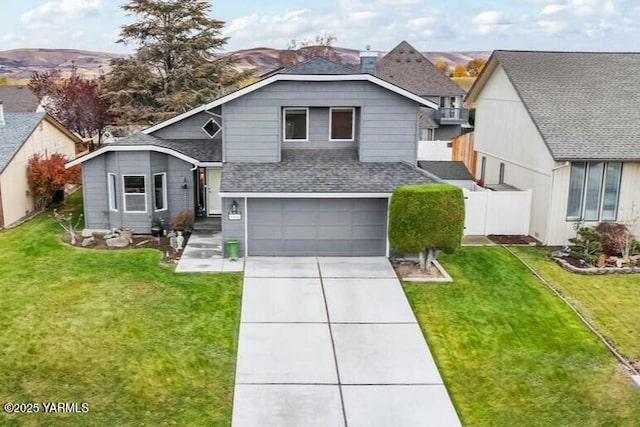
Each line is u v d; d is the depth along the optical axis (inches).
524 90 854.5
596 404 443.5
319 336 530.6
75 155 1235.9
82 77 1739.7
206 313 563.5
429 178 727.7
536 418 427.5
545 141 757.9
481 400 447.2
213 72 1887.3
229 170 743.1
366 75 740.7
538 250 761.6
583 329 551.8
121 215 817.5
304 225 725.3
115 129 1758.1
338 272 676.7
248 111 751.1
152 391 438.9
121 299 577.9
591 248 717.3
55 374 445.7
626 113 814.5
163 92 1813.5
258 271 674.2
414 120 764.0
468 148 1149.1
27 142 952.9
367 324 554.6
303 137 803.4
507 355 507.2
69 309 549.6
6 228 857.5
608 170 762.8
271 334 531.2
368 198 716.7
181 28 1850.4
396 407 434.0
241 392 446.3
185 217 823.1
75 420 399.2
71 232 776.3
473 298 611.5
